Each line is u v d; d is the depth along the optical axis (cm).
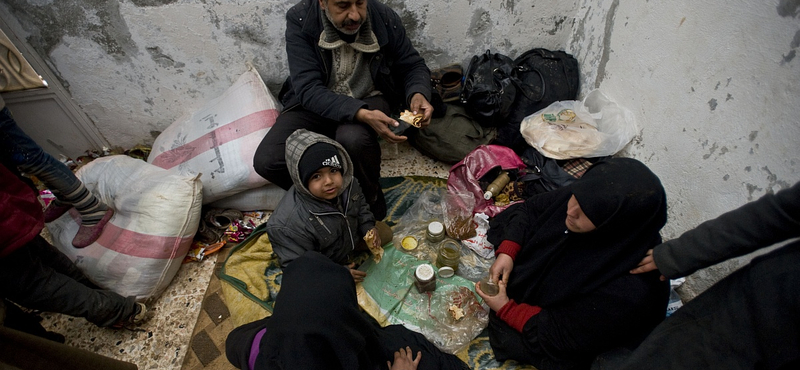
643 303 116
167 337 166
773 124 117
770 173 120
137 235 169
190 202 176
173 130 219
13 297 127
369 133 178
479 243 180
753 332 79
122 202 174
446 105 222
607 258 121
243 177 192
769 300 76
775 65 114
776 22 113
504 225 169
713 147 141
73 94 212
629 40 181
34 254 138
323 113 176
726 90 133
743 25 124
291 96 200
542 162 204
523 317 141
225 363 157
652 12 164
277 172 177
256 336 113
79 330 167
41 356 103
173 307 175
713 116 139
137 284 168
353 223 169
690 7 144
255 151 190
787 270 75
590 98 217
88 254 169
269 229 155
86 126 229
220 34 199
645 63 172
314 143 142
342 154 151
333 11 153
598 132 196
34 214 128
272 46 208
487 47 230
